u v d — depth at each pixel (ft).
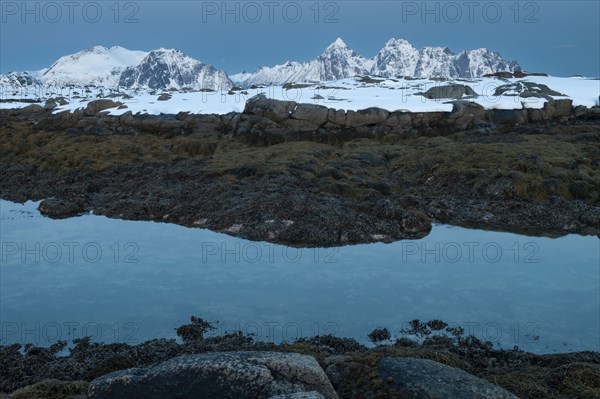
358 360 27.71
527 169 94.48
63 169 118.21
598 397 29.14
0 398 29.60
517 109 130.82
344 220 76.84
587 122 132.46
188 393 23.38
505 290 55.52
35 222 84.48
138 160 121.90
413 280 58.70
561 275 59.62
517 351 42.04
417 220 78.02
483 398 23.11
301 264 64.18
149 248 70.54
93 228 80.74
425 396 23.47
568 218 80.12
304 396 20.79
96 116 146.72
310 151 114.52
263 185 93.76
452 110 130.21
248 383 23.24
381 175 104.53
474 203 87.56
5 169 121.80
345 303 52.70
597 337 45.14
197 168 107.76
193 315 50.29
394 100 139.64
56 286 57.57
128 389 24.16
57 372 38.96
